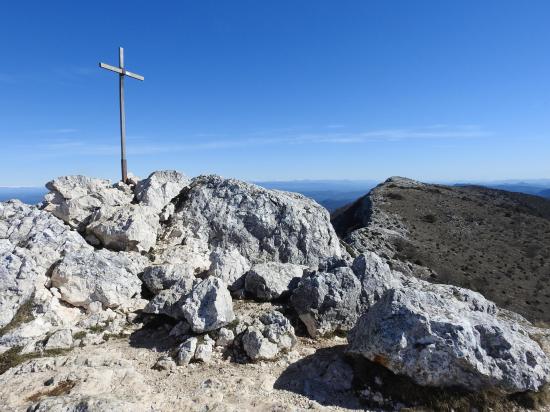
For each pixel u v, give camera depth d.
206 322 14.42
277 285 17.72
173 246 21.38
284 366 13.37
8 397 10.70
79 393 10.87
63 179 23.95
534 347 12.20
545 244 86.50
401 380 11.93
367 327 12.83
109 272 17.19
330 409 11.17
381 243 76.88
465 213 101.69
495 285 65.75
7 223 19.34
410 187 120.06
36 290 15.69
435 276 65.75
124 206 22.42
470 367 11.38
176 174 26.56
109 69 24.00
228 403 10.98
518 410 11.25
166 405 10.79
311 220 23.61
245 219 23.11
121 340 14.97
